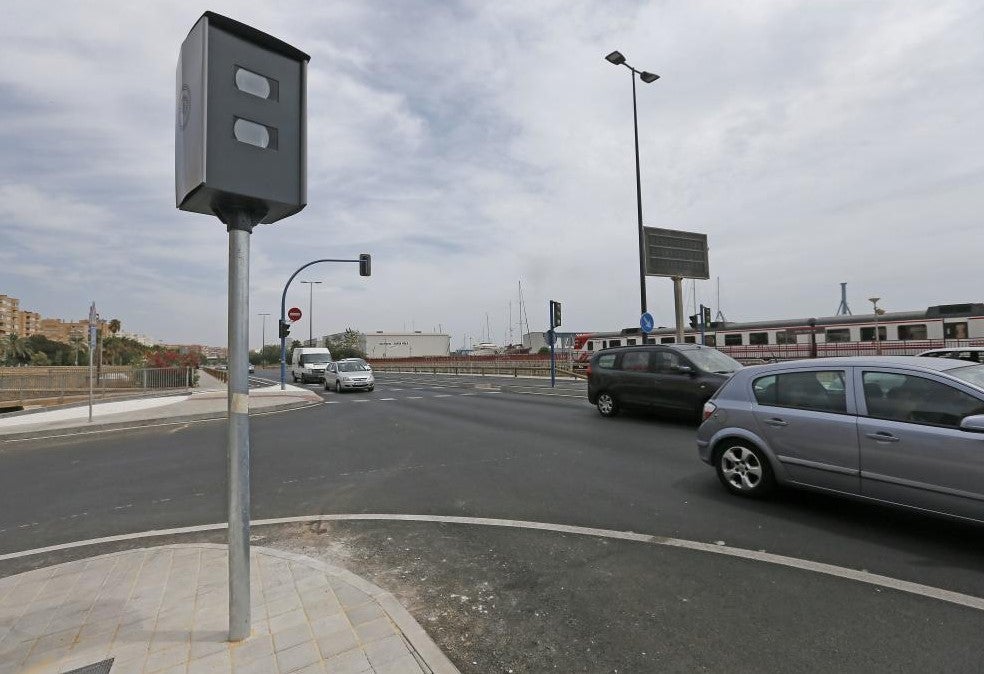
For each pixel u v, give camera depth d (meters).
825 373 4.80
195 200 2.64
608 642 2.82
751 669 2.55
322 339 114.19
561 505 5.25
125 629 2.90
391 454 8.12
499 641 2.86
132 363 52.72
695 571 3.65
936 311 23.83
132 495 6.20
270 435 10.48
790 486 4.95
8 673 2.53
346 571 3.60
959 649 2.66
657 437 8.84
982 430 3.69
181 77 2.71
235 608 2.74
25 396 22.48
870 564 3.67
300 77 2.82
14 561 4.21
